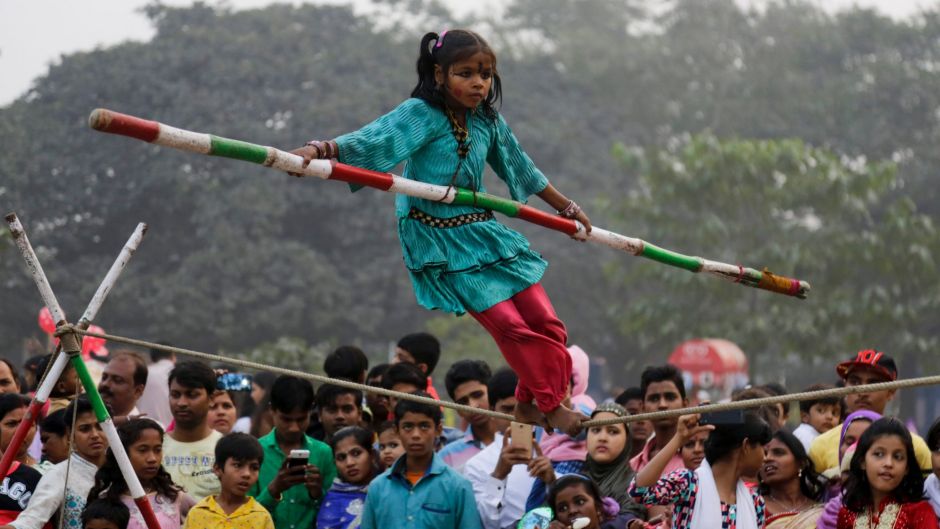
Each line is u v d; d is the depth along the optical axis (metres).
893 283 46.12
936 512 10.98
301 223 63.16
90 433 11.86
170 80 62.00
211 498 11.73
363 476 12.37
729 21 72.88
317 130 61.22
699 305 45.78
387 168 8.73
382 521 11.72
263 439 13.06
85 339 19.70
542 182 9.66
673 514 10.51
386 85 63.66
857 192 43.47
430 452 11.94
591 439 12.18
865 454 10.52
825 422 14.11
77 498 11.66
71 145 59.78
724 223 44.66
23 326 56.72
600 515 11.14
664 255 9.80
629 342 64.38
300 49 64.38
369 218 62.41
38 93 61.62
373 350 60.81
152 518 9.61
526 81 68.94
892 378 13.53
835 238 43.97
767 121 67.75
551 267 62.25
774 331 44.09
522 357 9.12
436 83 9.02
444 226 9.15
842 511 10.71
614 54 71.00
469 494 11.81
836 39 69.19
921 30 69.00
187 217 61.81
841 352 44.03
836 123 67.00
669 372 13.00
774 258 43.62
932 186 65.38
